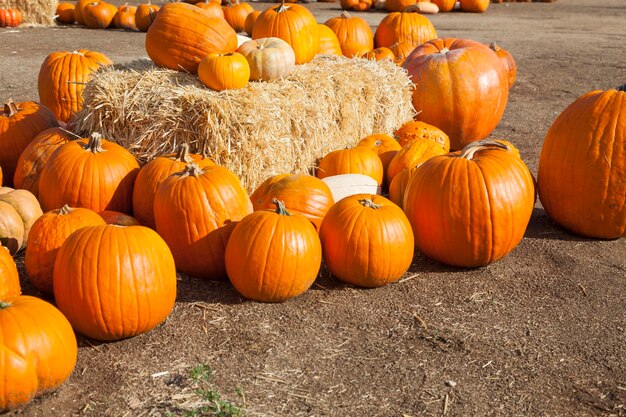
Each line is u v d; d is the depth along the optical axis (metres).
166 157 3.04
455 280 2.89
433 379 2.44
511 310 2.73
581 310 2.73
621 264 2.98
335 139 3.63
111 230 2.55
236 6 8.54
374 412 2.33
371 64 3.83
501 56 5.30
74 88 3.97
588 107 3.06
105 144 3.10
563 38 8.20
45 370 2.32
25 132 3.44
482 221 2.86
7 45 7.20
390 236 2.77
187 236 2.79
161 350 2.52
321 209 2.95
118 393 2.37
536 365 2.49
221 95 3.16
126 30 8.75
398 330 2.62
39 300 2.39
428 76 3.97
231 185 2.84
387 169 3.52
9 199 2.95
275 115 3.23
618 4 12.20
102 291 2.49
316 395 2.38
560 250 3.07
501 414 2.33
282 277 2.69
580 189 3.06
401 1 10.27
